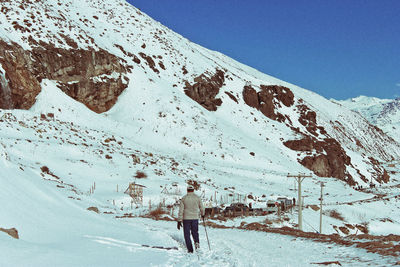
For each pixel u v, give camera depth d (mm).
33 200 11516
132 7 125562
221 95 90938
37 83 56844
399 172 138125
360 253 9555
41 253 7258
